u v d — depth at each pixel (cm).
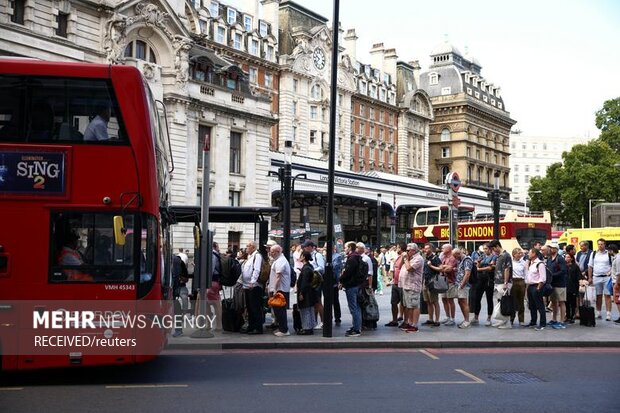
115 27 3778
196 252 1519
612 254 1972
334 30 1554
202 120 4341
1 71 1005
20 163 994
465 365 1200
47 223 993
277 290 1493
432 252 1775
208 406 856
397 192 6219
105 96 1023
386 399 906
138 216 1011
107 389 971
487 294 1767
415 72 10256
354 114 8456
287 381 1034
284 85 7194
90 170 1006
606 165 7050
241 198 4700
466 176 10594
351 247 1565
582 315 1753
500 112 11819
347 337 1482
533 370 1152
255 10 7031
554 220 7925
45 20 3438
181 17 4509
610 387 1005
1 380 1051
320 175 5228
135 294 1005
